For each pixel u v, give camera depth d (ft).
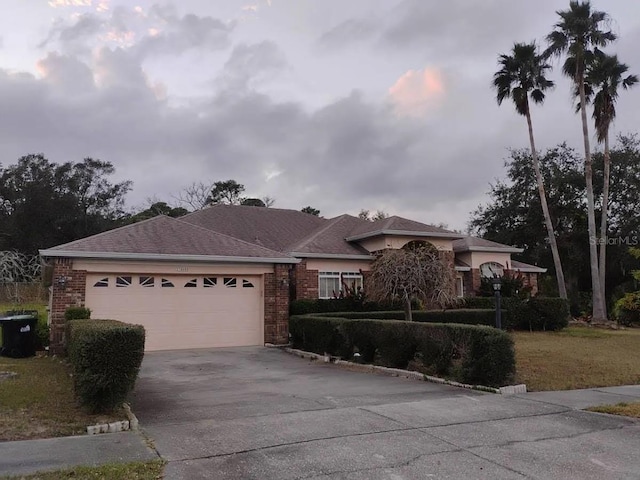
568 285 121.60
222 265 53.01
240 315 53.88
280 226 82.33
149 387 31.12
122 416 21.83
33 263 83.82
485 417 22.65
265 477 15.01
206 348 51.55
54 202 169.58
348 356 43.11
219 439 18.86
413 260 53.62
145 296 49.75
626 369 37.37
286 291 55.52
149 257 48.96
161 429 20.38
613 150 117.60
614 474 15.56
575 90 91.40
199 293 52.29
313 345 48.34
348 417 22.34
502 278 75.97
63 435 19.34
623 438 19.51
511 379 30.53
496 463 16.46
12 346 42.45
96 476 14.62
